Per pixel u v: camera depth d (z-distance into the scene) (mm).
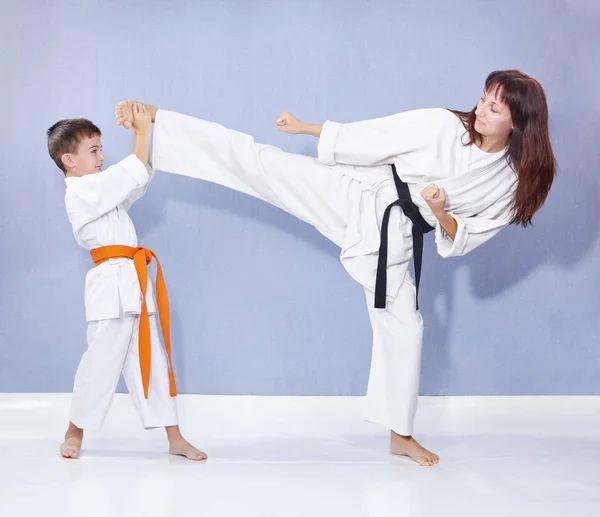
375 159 2627
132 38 3174
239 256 3193
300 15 3184
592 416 3160
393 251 2586
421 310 3205
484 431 3064
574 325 3223
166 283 3184
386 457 2609
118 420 3066
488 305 3217
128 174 2592
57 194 3160
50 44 3164
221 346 3186
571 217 3221
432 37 3199
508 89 2439
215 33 3180
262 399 3146
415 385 2555
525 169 2506
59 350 3160
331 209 2682
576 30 3211
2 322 3152
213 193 3195
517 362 3217
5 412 3100
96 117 3172
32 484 2205
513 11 3211
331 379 3188
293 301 3193
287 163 2693
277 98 3188
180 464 2482
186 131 2703
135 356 2627
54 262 3164
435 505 2031
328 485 2227
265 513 1956
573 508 2008
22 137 3158
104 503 2023
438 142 2562
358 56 3191
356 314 3191
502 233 3215
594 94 3219
